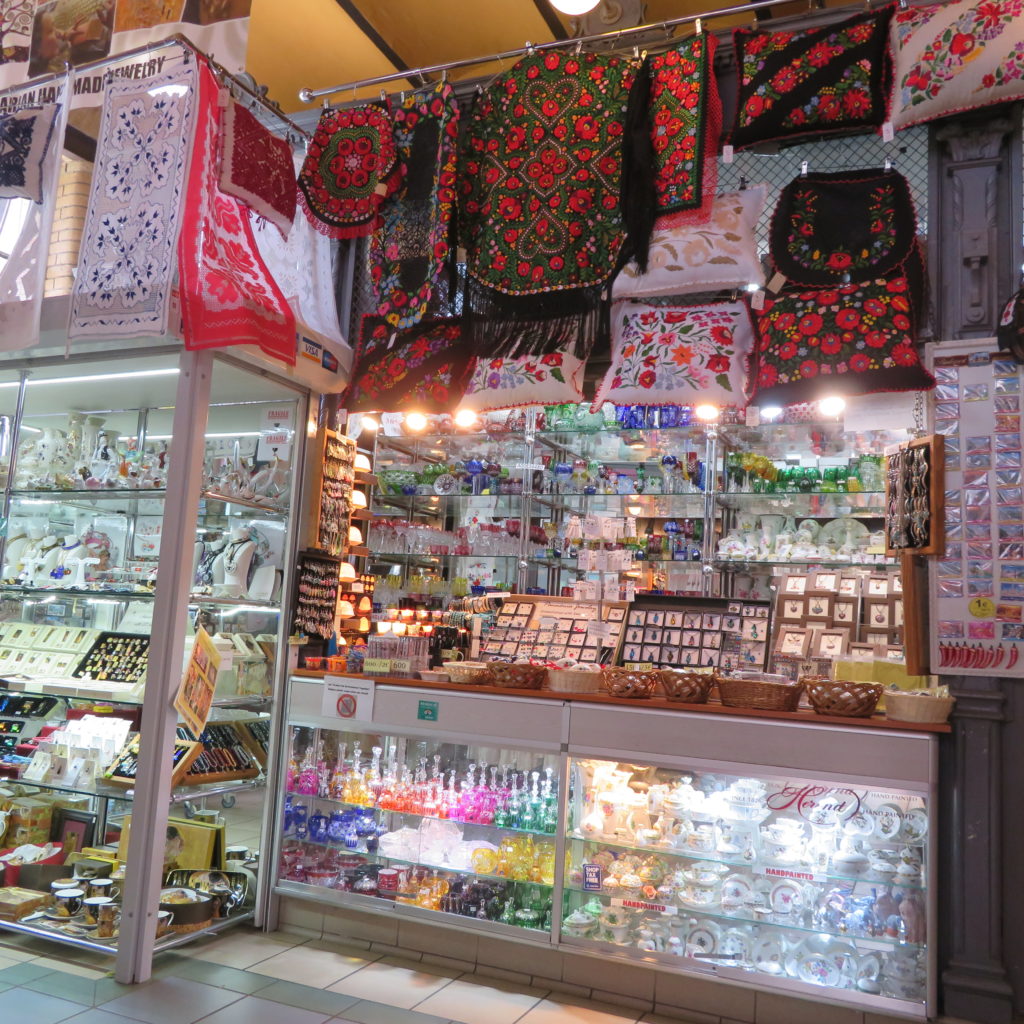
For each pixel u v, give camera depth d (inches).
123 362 152.9
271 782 161.2
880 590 180.9
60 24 167.8
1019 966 123.0
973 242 135.9
